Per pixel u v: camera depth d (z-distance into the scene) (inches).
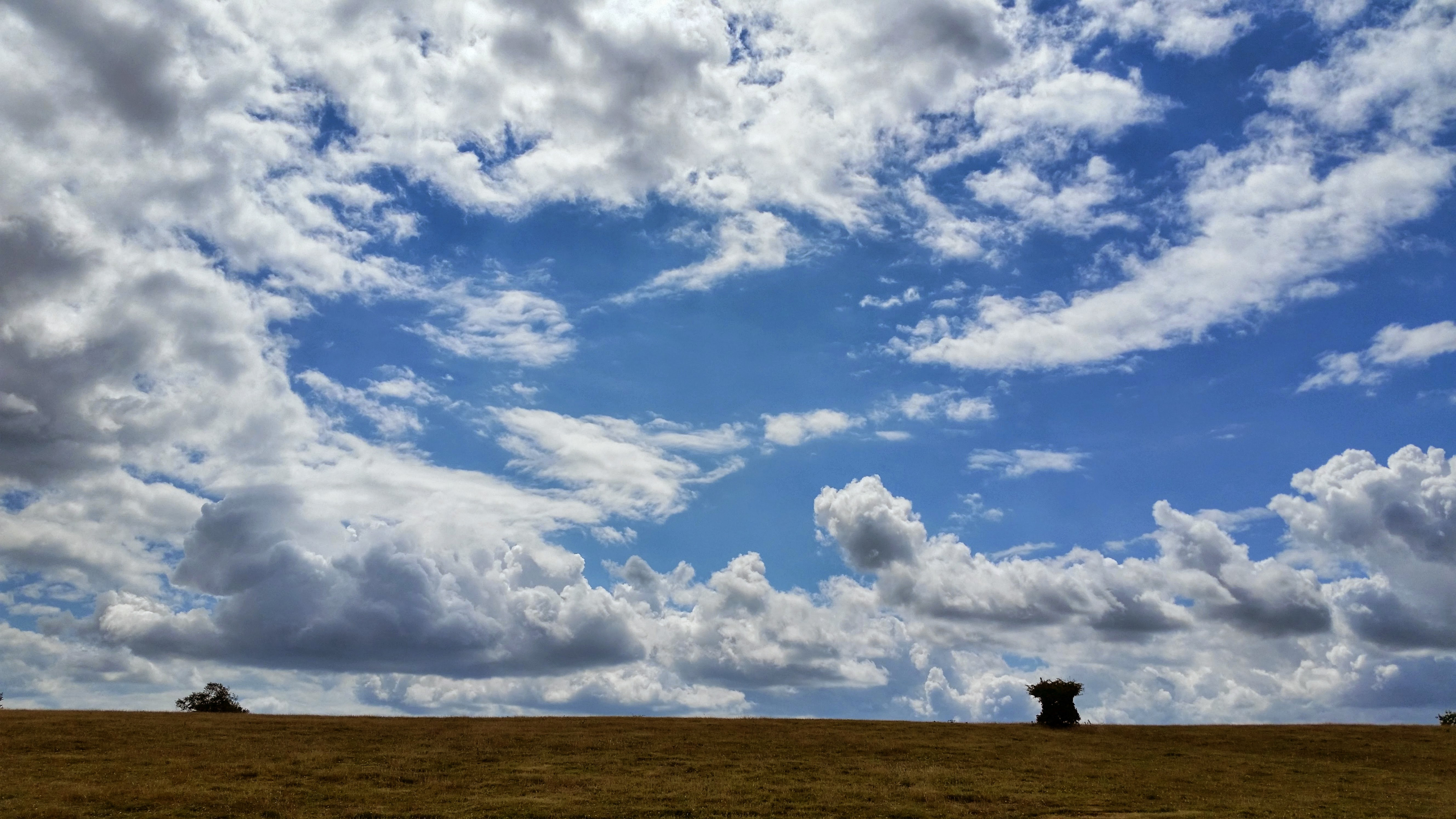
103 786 1499.8
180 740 1961.1
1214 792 1712.6
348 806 1430.9
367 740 2046.0
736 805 1502.2
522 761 1847.9
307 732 2127.2
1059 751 2122.3
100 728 2079.2
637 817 1409.9
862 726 2471.7
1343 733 2447.1
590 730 2294.5
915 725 2518.5
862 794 1610.5
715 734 2262.6
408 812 1409.9
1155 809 1558.8
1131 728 2549.2
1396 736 2402.8
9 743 1859.0
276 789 1525.6
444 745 2006.6
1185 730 2517.2
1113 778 1824.6
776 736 2250.2
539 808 1444.4
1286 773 1911.9
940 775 1798.7
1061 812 1529.3
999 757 2033.7
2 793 1430.9
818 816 1443.2
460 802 1478.8
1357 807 1594.5
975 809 1525.6
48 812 1322.6
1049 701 2564.0
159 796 1437.0
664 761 1889.8
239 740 1994.3
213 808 1391.5
